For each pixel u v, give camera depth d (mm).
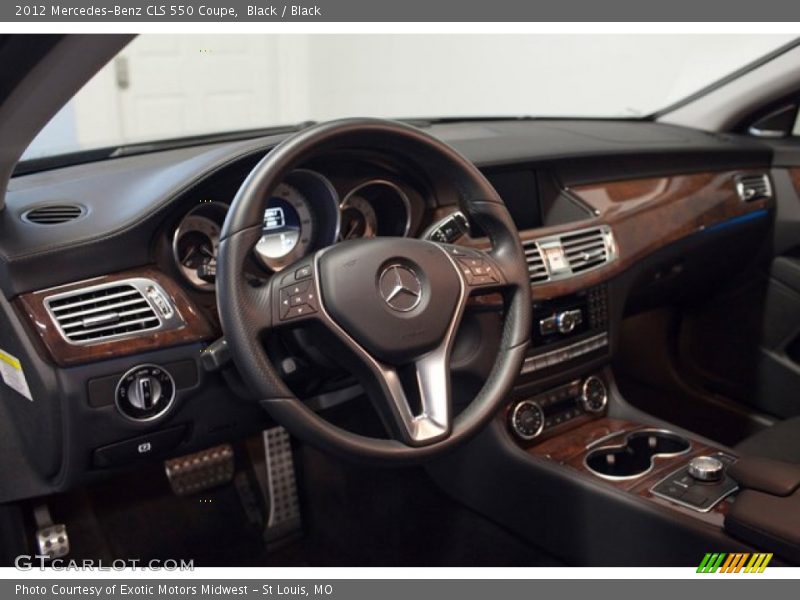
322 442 891
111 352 1010
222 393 1096
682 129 1909
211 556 1488
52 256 986
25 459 1148
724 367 1860
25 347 1000
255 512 1569
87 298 1009
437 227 1216
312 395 1148
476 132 1661
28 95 807
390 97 4250
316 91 4668
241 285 903
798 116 1851
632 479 1252
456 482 1481
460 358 1236
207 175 1044
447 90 3910
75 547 1401
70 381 997
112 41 769
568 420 1438
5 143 896
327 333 918
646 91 2930
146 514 1494
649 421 1449
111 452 1054
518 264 1050
